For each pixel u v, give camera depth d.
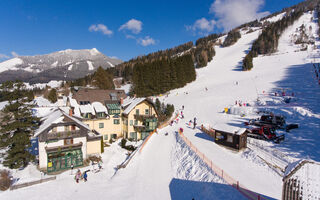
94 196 20.02
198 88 86.75
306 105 40.31
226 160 23.27
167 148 30.84
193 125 42.12
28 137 28.34
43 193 21.23
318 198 8.98
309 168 10.30
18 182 24.14
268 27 186.50
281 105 44.34
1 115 31.39
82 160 30.75
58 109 38.09
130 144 38.62
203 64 141.75
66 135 30.27
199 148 27.34
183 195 18.58
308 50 119.44
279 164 21.02
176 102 67.06
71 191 21.66
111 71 176.88
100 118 41.62
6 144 26.48
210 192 17.41
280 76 76.44
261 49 144.88
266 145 26.33
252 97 56.84
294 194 9.70
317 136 26.94
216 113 49.50
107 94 52.75
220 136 28.80
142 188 20.56
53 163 28.31
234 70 115.56
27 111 29.78
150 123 40.47
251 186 17.09
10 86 27.92
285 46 144.88
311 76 65.75
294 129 30.91
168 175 23.12
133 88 84.38
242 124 36.72
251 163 22.20
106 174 26.94
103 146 37.34
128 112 41.25
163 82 87.62
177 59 104.88
